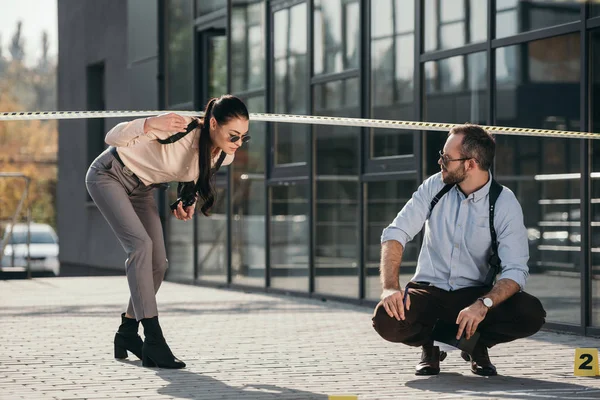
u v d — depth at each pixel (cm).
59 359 654
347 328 852
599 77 810
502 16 902
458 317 527
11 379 568
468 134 554
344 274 1102
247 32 1294
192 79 1433
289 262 1205
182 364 614
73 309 1051
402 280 1010
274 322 902
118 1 1873
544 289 884
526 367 614
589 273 814
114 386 543
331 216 1122
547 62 884
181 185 623
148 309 613
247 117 587
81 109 2078
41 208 5216
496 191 559
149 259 614
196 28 1419
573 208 875
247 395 513
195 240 1430
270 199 1238
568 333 827
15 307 1077
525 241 557
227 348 716
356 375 584
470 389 529
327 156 1127
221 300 1147
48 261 2386
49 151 5541
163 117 587
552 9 854
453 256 564
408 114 1009
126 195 614
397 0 1020
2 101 5700
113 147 618
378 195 1046
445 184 569
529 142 920
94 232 2009
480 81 932
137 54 1598
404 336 562
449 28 963
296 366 623
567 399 496
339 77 1105
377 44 1050
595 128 812
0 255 1655
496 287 536
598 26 804
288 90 1202
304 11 1168
